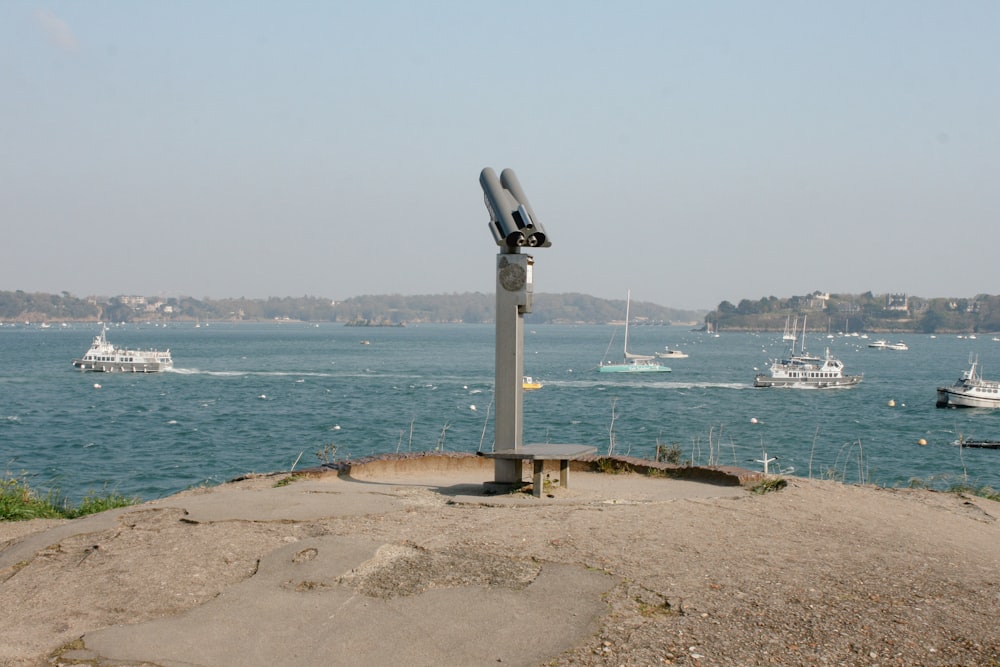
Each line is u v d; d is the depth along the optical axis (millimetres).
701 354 166875
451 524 8234
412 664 5664
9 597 6945
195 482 31141
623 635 5918
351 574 7059
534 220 9914
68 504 12859
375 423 51469
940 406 71250
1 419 53750
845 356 168750
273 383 85125
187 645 5988
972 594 6707
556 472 12102
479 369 108438
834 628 6023
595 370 111875
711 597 6508
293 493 9742
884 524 8539
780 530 8148
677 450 15852
